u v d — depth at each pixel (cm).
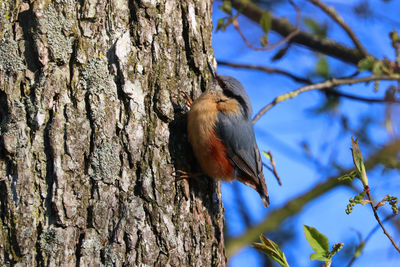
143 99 806
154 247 753
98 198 725
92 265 699
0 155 706
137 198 758
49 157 713
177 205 812
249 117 1020
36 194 698
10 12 754
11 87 728
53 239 683
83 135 739
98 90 763
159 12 859
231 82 988
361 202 654
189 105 889
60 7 767
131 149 770
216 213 880
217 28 1136
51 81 736
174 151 840
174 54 869
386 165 1218
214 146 900
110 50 794
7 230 680
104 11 802
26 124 720
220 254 857
